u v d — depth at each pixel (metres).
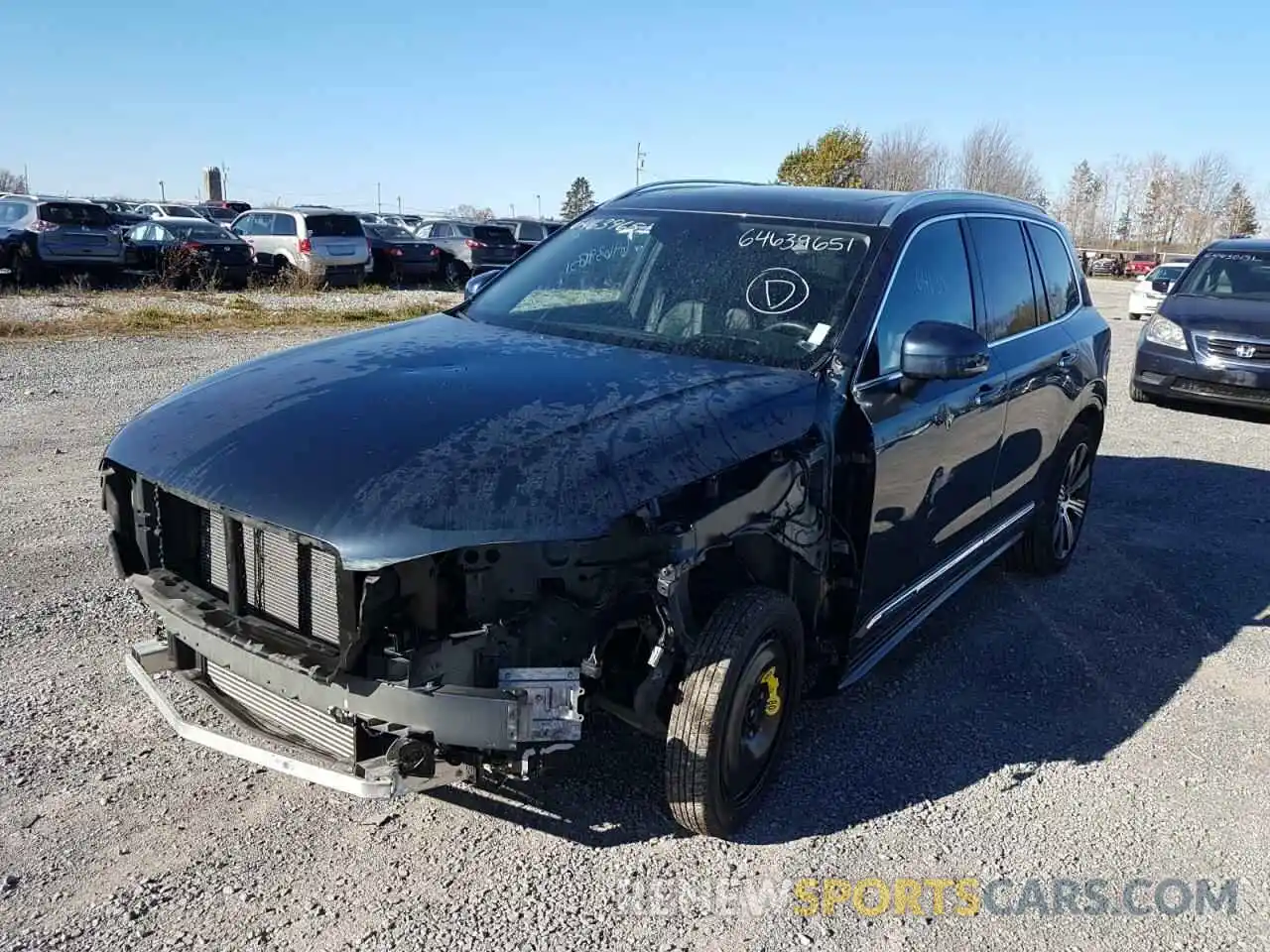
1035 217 5.57
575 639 2.80
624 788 3.54
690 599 3.22
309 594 2.82
